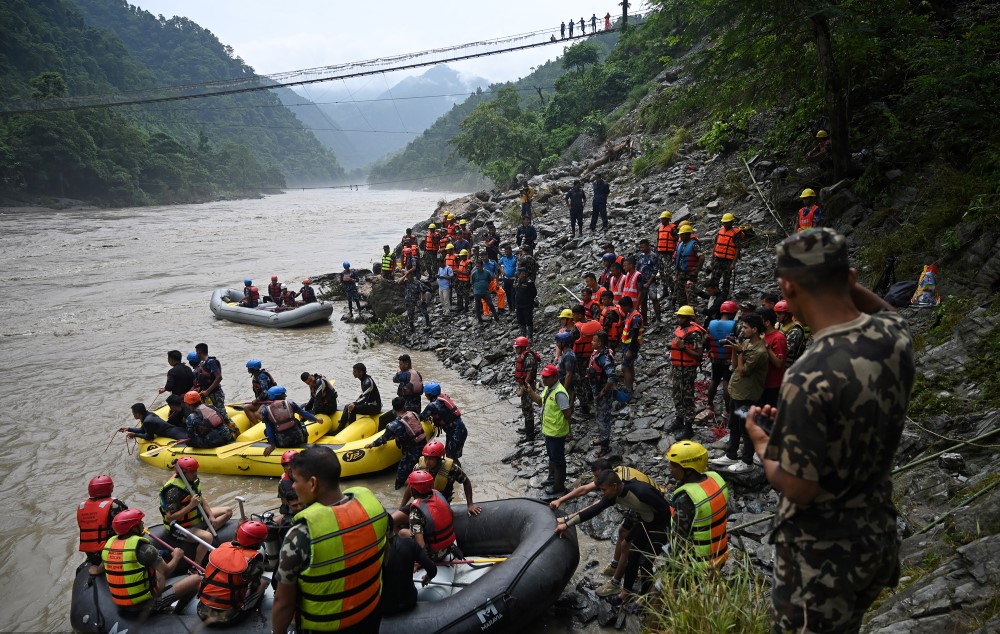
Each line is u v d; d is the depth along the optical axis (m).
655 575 4.69
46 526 7.97
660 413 9.02
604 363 8.38
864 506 1.93
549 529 5.91
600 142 31.69
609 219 18.30
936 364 7.09
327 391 9.98
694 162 19.06
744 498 6.80
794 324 7.01
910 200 10.60
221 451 9.42
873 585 2.01
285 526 5.37
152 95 159.38
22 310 21.16
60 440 10.68
